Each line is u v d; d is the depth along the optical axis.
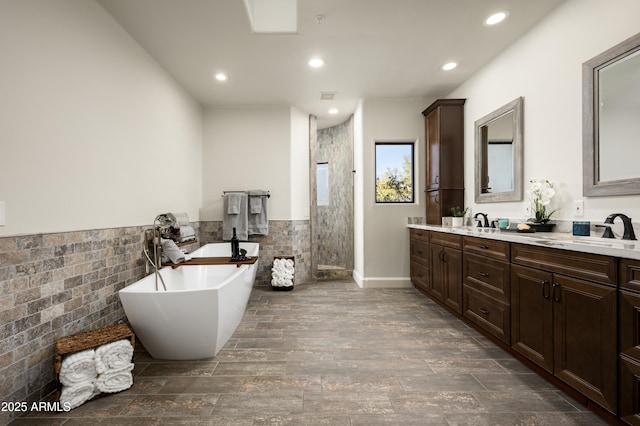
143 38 2.55
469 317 2.59
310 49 2.80
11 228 1.47
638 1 1.71
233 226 4.05
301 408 1.57
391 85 3.66
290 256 4.20
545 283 1.73
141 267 2.61
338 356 2.14
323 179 5.56
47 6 1.67
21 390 1.50
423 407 1.57
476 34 2.60
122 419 1.49
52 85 1.71
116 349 1.72
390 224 4.11
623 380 1.29
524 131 2.62
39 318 1.60
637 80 1.69
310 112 4.61
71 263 1.83
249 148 4.25
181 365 2.02
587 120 1.98
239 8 2.20
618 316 1.31
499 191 2.96
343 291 3.94
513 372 1.91
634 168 1.70
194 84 3.51
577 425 1.42
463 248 2.67
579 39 2.07
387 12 2.28
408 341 2.38
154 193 2.88
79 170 1.91
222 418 1.49
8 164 1.46
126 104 2.44
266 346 2.30
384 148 4.25
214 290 1.92
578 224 1.98
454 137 3.65
